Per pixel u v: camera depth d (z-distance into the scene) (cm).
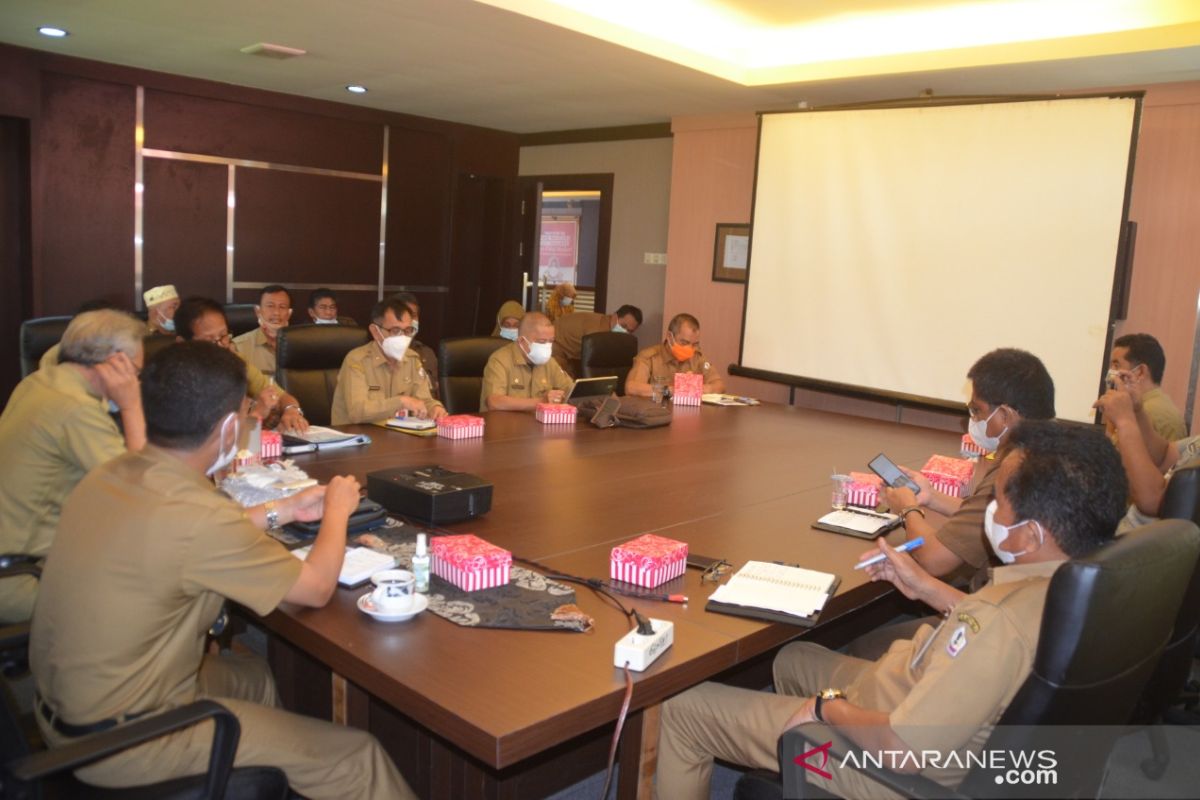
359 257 744
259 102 660
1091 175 465
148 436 157
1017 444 158
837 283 564
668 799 187
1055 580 121
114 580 147
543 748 138
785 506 269
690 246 693
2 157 575
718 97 590
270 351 468
